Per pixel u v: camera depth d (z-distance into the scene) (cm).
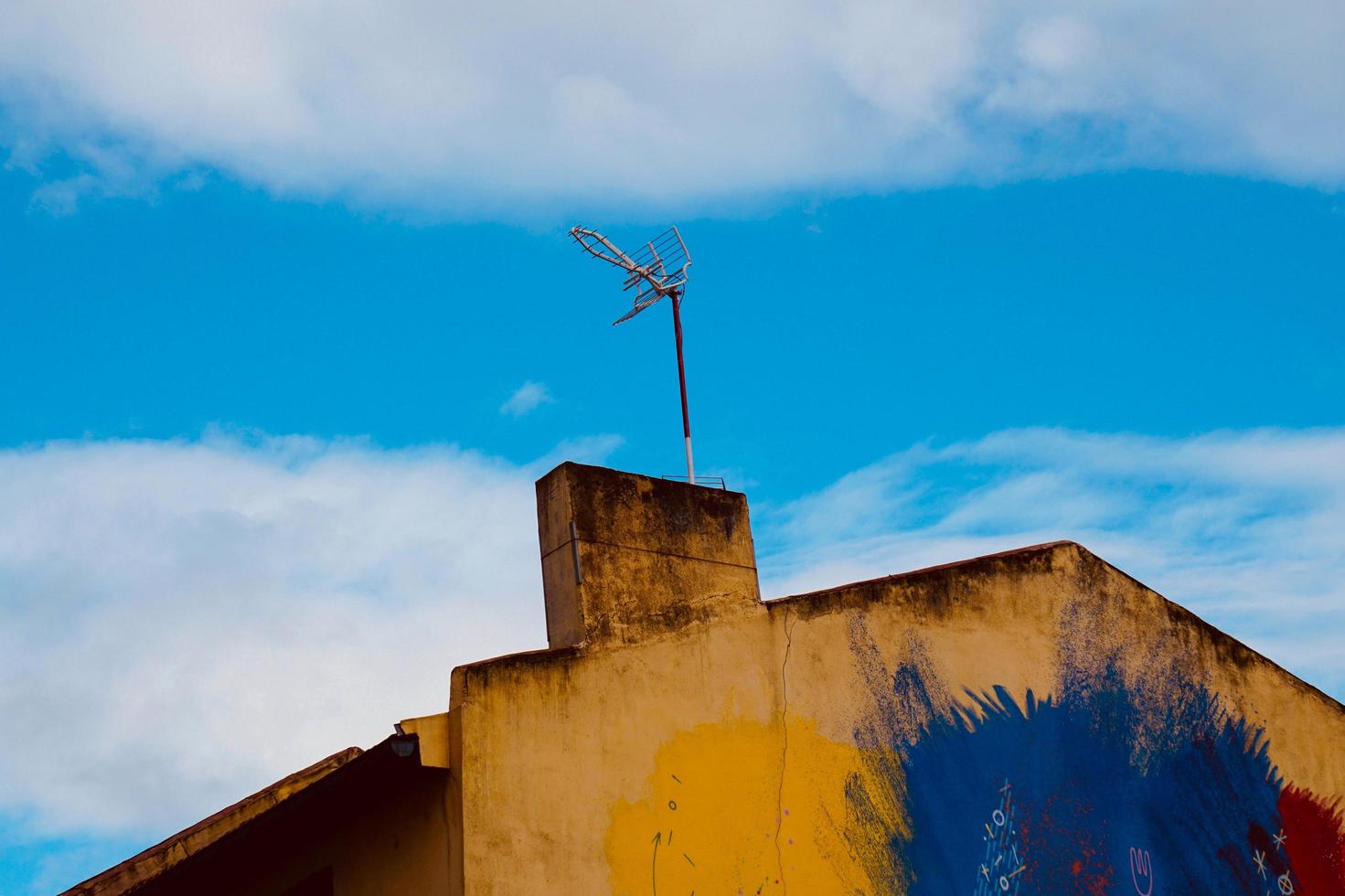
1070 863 1193
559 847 965
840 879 1081
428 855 951
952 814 1153
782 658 1125
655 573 1088
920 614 1210
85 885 1054
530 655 1001
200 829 1110
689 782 1041
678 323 1270
